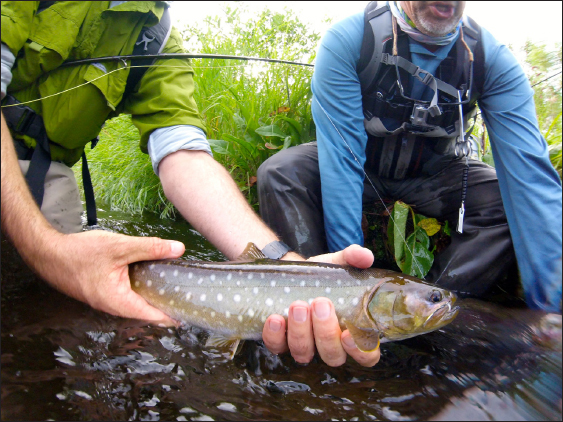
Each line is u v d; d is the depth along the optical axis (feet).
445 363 1.08
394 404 0.91
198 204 1.41
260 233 1.39
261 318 1.16
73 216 1.81
